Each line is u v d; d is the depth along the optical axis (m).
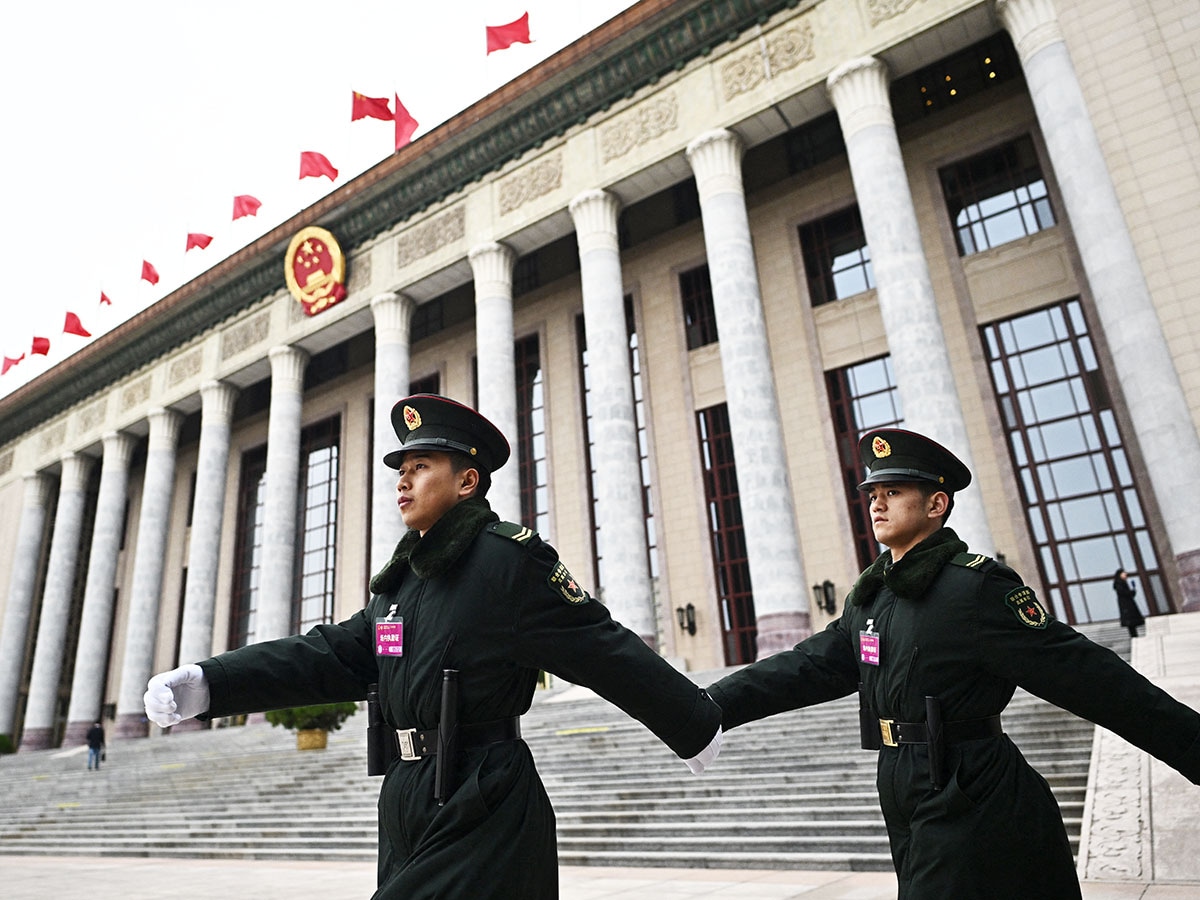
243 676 2.32
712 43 21.02
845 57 18.91
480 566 2.32
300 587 31.77
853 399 22.34
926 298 16.78
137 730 28.52
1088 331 19.39
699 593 23.06
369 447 31.31
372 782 13.15
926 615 2.66
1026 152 21.14
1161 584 17.58
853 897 5.50
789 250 23.92
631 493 19.78
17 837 14.23
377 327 25.94
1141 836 5.52
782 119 20.20
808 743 10.70
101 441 34.53
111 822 13.84
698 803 9.11
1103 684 2.41
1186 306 14.15
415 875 2.02
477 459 2.56
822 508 21.89
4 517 37.84
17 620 35.03
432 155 25.05
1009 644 2.52
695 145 20.55
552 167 23.36
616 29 21.45
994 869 2.38
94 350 34.28
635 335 26.17
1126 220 14.93
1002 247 20.78
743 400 18.39
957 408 16.11
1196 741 2.34
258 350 29.45
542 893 2.12
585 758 11.84
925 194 22.03
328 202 27.17
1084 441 19.02
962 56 22.05
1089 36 16.06
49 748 31.84
